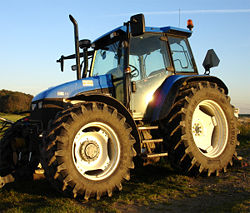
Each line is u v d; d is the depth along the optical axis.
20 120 4.91
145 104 4.67
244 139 8.01
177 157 4.46
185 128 4.37
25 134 4.50
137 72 4.64
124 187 4.03
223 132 4.87
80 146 3.66
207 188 3.82
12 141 4.65
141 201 3.38
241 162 5.08
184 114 4.40
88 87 4.46
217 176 4.50
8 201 3.49
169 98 4.49
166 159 5.62
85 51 5.32
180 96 4.64
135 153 3.92
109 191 3.57
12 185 4.36
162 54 4.98
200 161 4.38
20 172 4.45
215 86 4.94
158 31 4.97
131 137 3.92
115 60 4.73
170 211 3.02
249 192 3.49
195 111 4.81
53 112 4.26
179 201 3.33
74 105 3.68
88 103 3.70
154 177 4.54
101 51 5.04
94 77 4.58
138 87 4.62
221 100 4.88
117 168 3.71
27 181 4.55
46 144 3.44
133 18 4.02
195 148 4.40
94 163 3.73
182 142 4.36
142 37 4.78
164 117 4.40
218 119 4.92
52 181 3.42
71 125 3.44
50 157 3.33
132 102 4.53
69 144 3.39
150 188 3.90
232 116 4.96
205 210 2.93
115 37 4.77
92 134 3.79
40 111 4.34
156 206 3.20
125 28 4.57
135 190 3.82
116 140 3.79
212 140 4.93
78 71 4.73
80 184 3.38
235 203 3.04
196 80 5.06
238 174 4.49
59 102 4.28
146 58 4.78
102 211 3.06
